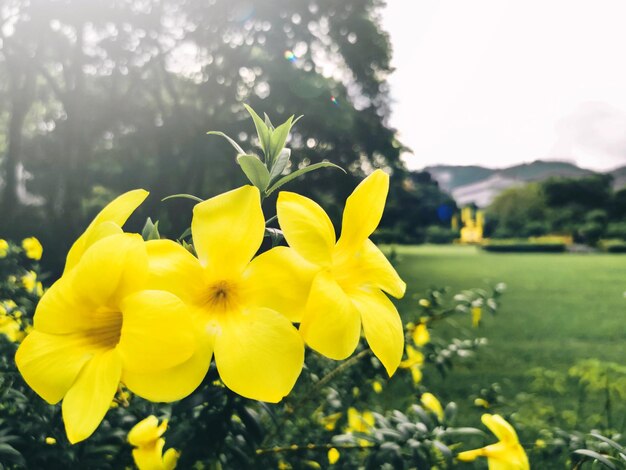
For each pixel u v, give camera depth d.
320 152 24.67
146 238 1.08
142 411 1.75
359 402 2.93
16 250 3.93
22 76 24.66
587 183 80.12
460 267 30.48
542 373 3.94
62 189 23.91
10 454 1.40
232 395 1.34
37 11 20.61
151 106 24.95
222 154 21.86
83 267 0.87
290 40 23.05
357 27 24.55
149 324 0.80
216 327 0.88
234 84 22.69
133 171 23.62
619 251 56.53
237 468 1.62
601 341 9.57
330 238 1.00
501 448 1.68
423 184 87.88
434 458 1.75
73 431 0.79
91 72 23.44
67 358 0.88
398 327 1.05
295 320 0.92
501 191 86.44
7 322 2.38
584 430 3.68
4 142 29.58
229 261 0.94
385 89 28.77
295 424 2.50
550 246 55.75
